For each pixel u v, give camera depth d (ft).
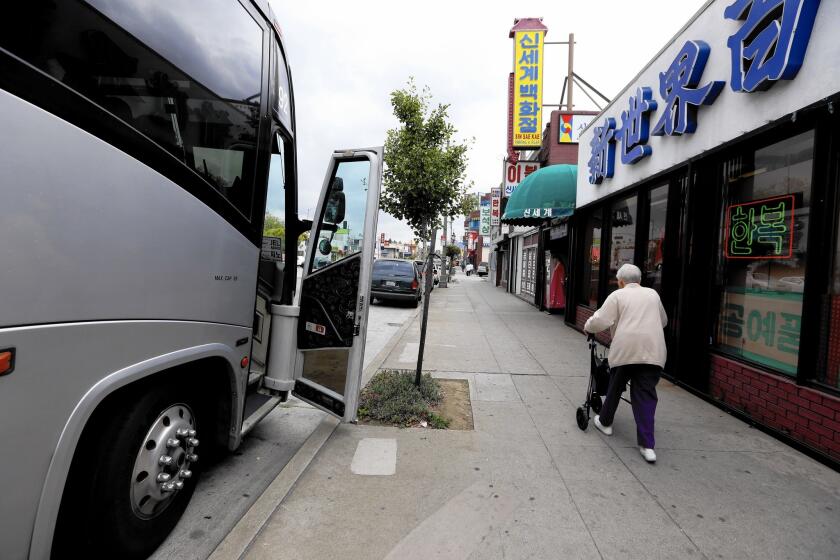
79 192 5.88
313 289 12.84
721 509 9.91
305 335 12.90
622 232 27.14
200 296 8.32
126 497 7.16
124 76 6.68
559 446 13.01
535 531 9.00
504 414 15.51
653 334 12.21
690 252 18.58
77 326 5.86
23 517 5.37
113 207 6.39
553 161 44.27
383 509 9.65
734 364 16.08
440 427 14.20
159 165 7.29
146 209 6.98
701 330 18.38
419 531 8.91
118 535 7.06
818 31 12.29
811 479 11.28
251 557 8.03
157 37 7.34
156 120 7.28
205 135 8.50
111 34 6.48
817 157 12.73
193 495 10.11
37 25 5.47
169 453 8.14
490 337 30.09
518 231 64.54
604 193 28.68
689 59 18.12
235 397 9.78
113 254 6.39
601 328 13.20
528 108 47.03
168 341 7.48
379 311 44.93
